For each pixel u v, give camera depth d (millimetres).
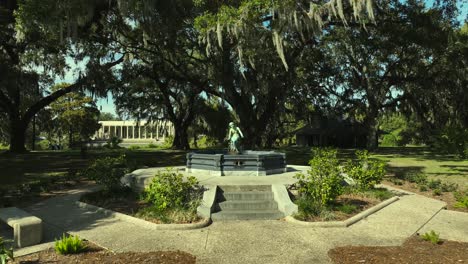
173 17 19141
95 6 17500
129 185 11562
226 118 44000
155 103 40688
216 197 9539
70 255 6359
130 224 8234
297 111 39906
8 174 17203
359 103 37844
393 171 17469
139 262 6027
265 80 25672
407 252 6438
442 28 27578
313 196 9102
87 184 13844
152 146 49938
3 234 7516
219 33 17219
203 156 12867
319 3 20328
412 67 34312
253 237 7359
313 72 34438
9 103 30859
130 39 26016
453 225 8352
